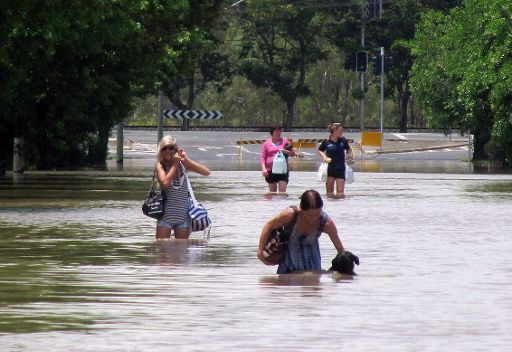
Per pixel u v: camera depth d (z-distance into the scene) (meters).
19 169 102.19
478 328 22.44
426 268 32.38
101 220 49.38
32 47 74.25
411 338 21.36
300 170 113.75
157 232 39.72
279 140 71.81
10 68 74.06
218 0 110.00
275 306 25.03
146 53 99.56
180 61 106.00
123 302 25.52
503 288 28.22
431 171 111.88
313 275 30.50
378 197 67.56
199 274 30.69
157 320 23.16
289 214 30.70
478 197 67.69
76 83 96.69
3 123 97.69
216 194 70.00
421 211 55.75
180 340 21.05
